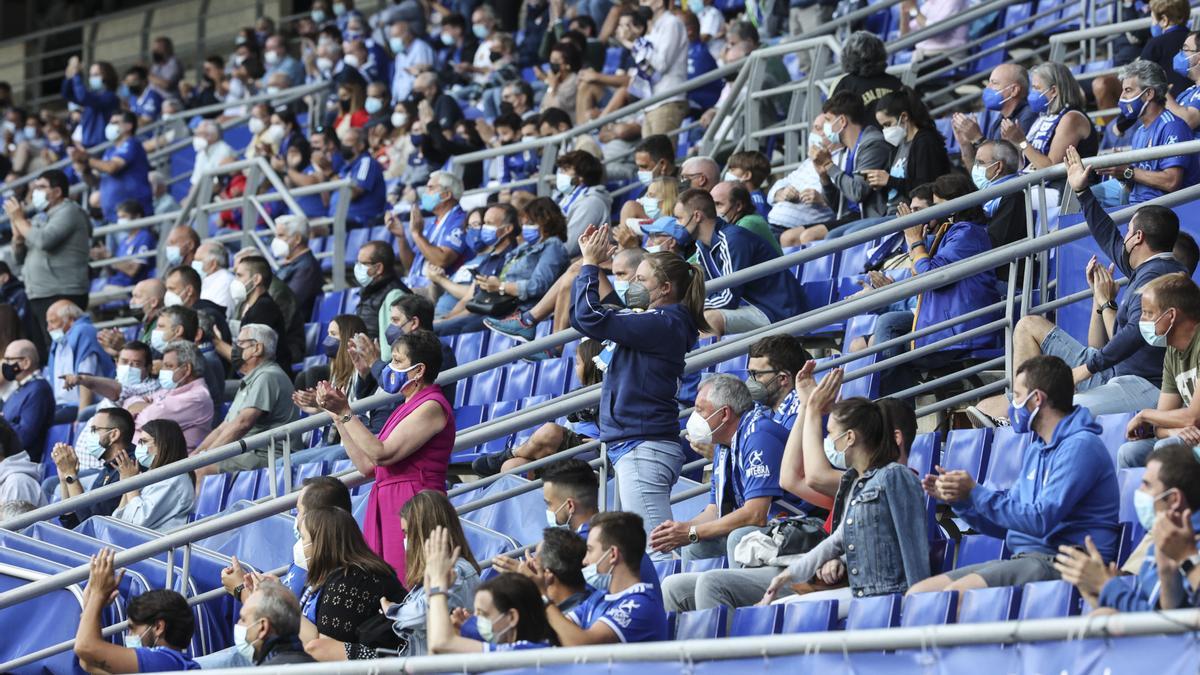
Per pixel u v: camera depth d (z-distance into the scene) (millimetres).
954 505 12484
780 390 15250
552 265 23203
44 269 28688
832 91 24391
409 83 40281
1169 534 10031
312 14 46250
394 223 28453
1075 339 17562
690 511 18125
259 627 13508
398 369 15281
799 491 13992
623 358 14922
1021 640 9742
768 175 24062
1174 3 23141
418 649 13695
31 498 21250
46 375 28266
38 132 44250
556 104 34344
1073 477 12273
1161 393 14633
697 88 30781
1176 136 19047
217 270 27047
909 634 10078
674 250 19844
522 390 22750
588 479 14289
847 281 20938
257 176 31672
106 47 53812
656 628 12453
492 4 42625
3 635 16688
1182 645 9227
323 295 28906
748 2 35250
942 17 30234
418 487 15102
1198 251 16250
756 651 10477
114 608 16859
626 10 38062
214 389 23359
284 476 17750
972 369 17484
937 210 17047
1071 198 18625
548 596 12859
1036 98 20859
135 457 20516
